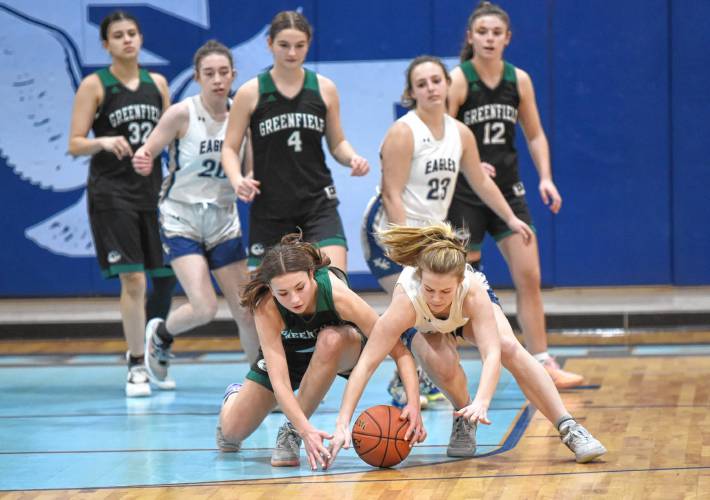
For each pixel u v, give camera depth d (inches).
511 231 402.6
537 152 423.8
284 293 269.9
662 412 352.8
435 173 360.2
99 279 566.3
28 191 564.4
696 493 251.0
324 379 288.5
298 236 294.4
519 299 410.0
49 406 400.5
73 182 562.3
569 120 546.0
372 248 370.6
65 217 563.8
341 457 304.7
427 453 304.3
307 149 366.6
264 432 345.4
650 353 482.9
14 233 566.6
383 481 271.0
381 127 553.0
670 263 546.9
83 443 332.8
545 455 297.1
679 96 540.7
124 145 410.9
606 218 548.4
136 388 419.8
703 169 542.6
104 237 426.6
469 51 413.1
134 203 429.1
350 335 289.9
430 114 358.9
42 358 520.4
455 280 270.8
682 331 539.8
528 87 412.5
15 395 425.7
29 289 567.8
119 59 433.4
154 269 438.0
